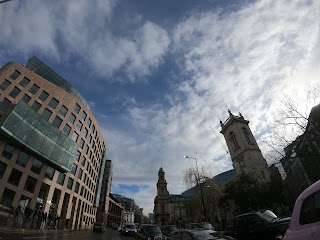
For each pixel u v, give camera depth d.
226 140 56.00
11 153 30.58
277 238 8.55
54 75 52.88
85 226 51.25
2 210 24.70
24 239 12.58
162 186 99.44
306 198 3.32
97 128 58.81
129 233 26.36
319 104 12.93
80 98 57.03
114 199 113.94
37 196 33.16
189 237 8.44
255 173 43.78
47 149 35.66
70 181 43.06
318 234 2.85
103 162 72.31
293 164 23.89
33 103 36.66
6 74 34.09
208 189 39.94
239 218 11.17
